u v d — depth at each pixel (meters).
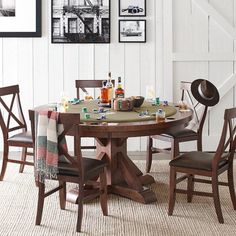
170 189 6.12
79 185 5.73
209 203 6.47
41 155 5.71
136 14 8.43
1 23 8.41
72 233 5.75
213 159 5.90
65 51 8.49
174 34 8.51
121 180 6.76
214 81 8.55
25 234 5.72
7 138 7.11
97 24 8.43
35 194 6.75
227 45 8.51
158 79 8.53
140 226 5.89
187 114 6.50
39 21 8.41
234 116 5.90
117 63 8.52
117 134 5.94
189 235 5.70
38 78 8.52
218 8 8.48
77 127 5.61
